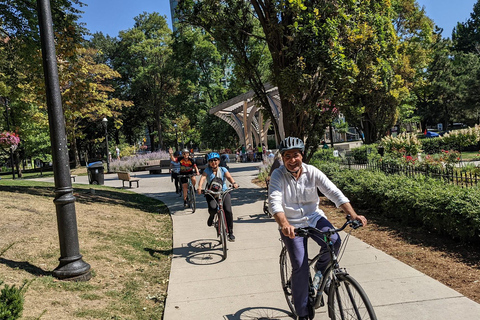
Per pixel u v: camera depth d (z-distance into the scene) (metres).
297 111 11.69
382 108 25.80
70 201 5.06
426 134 48.06
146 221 9.89
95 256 5.98
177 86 52.25
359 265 5.45
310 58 10.79
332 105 11.91
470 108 45.75
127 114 60.09
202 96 50.50
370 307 2.67
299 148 3.39
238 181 19.44
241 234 7.89
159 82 56.66
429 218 6.58
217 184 6.92
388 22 12.59
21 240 5.89
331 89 11.26
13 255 5.25
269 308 4.26
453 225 6.00
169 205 12.89
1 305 2.80
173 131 65.25
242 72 13.16
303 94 11.34
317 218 3.51
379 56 11.98
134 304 4.52
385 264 5.41
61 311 3.95
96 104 35.56
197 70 48.56
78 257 5.08
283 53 11.71
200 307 4.39
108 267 5.66
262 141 39.25
